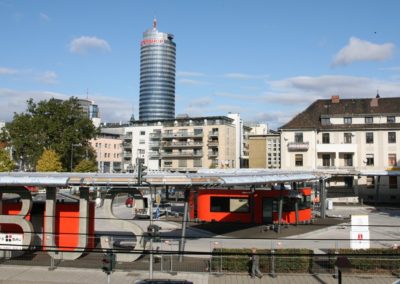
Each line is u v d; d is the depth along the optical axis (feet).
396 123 215.72
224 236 111.14
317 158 221.25
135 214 154.30
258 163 322.55
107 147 407.44
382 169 211.61
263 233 115.85
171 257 75.10
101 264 78.02
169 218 150.82
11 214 88.53
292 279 69.67
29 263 78.33
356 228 84.07
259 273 70.90
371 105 228.02
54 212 82.58
